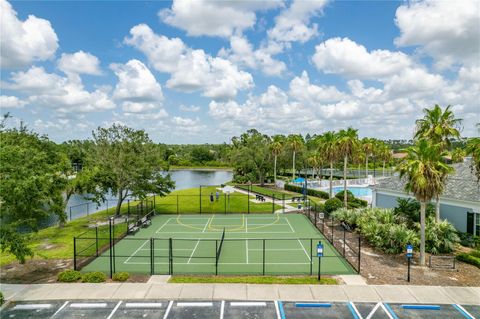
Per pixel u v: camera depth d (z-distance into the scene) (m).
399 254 25.20
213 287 18.77
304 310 16.30
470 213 27.75
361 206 46.03
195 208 47.44
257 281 19.50
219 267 22.75
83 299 17.44
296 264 23.34
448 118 30.06
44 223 41.47
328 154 48.28
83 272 21.75
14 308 16.56
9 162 20.89
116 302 17.14
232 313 16.02
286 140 86.62
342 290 18.36
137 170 39.38
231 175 129.12
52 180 24.19
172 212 45.03
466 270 21.59
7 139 30.50
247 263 23.64
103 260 24.52
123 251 26.95
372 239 26.84
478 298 17.50
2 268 22.52
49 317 15.67
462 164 37.56
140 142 41.28
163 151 45.66
